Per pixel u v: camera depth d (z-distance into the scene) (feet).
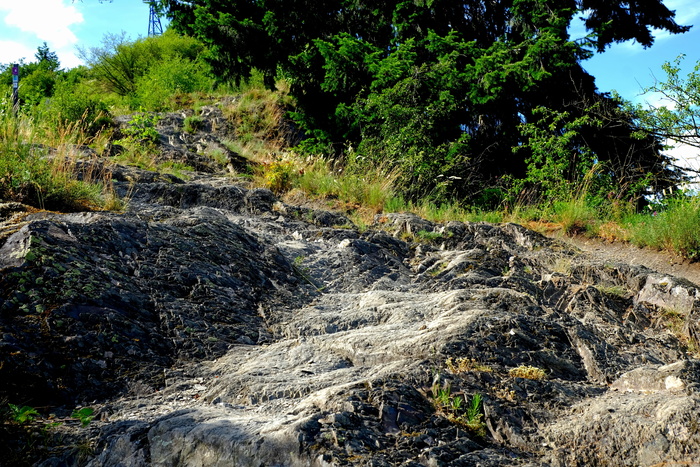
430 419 9.30
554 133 44.50
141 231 16.74
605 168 39.65
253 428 8.95
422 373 10.67
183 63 73.00
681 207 26.89
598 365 12.34
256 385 11.01
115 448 9.17
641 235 27.17
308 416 8.87
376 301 16.25
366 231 23.65
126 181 25.71
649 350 13.98
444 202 35.58
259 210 25.14
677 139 38.55
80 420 10.15
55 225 14.90
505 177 41.65
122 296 13.60
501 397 10.32
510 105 46.42
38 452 9.20
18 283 12.46
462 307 14.69
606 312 17.34
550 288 18.97
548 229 30.32
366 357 12.39
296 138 54.19
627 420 9.05
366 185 32.48
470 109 45.24
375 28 54.19
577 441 9.04
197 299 14.84
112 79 82.12
